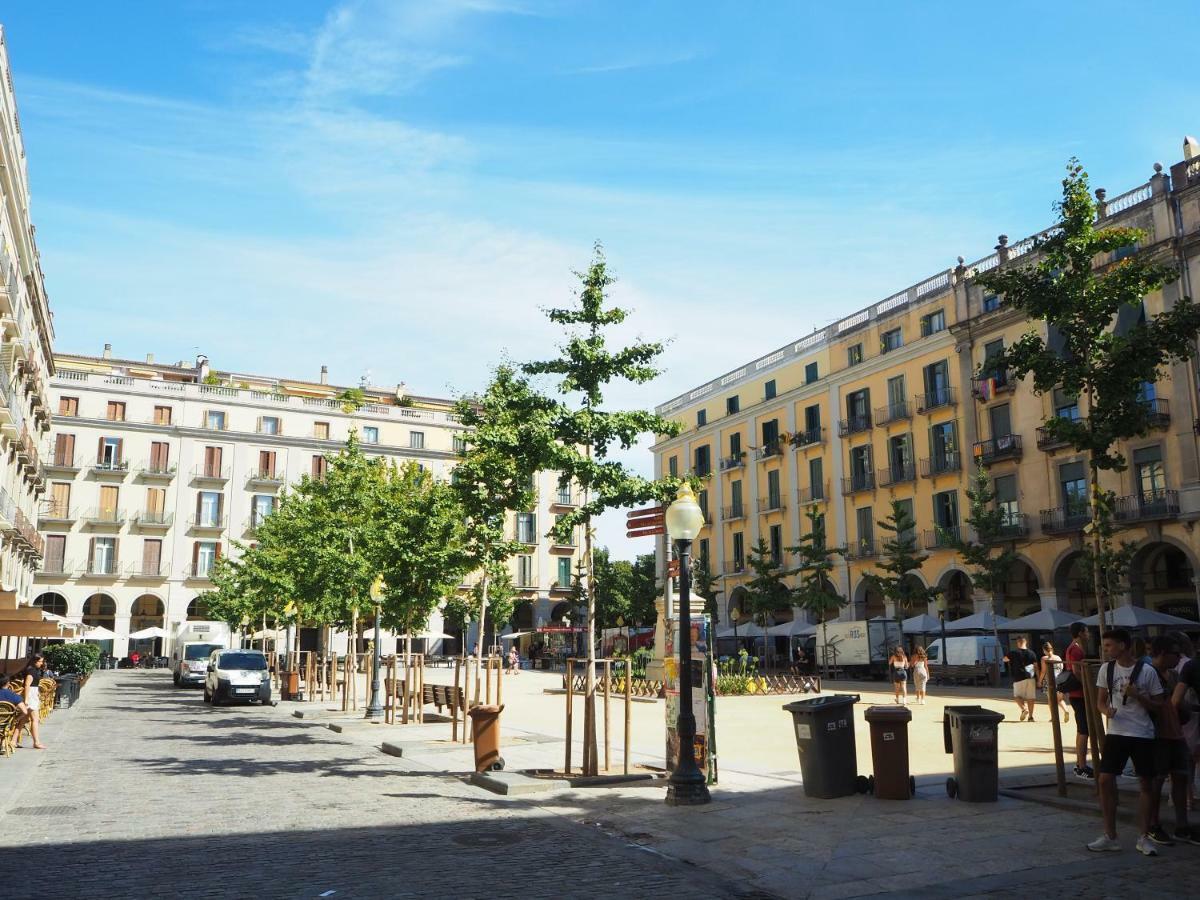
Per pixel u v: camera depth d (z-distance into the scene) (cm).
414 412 6869
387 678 2088
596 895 648
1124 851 748
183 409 6212
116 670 5628
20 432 3872
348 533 2520
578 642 5947
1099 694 768
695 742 1114
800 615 4788
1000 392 3925
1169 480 3250
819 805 965
